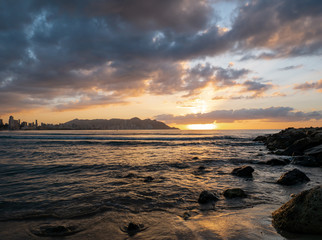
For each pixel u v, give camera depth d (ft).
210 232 11.87
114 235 11.82
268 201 18.17
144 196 19.61
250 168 29.89
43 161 41.06
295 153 54.34
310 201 12.18
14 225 13.21
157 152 61.57
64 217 14.55
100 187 22.76
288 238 11.06
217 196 19.57
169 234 11.76
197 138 147.84
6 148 69.56
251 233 11.66
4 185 23.45
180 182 25.32
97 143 99.55
